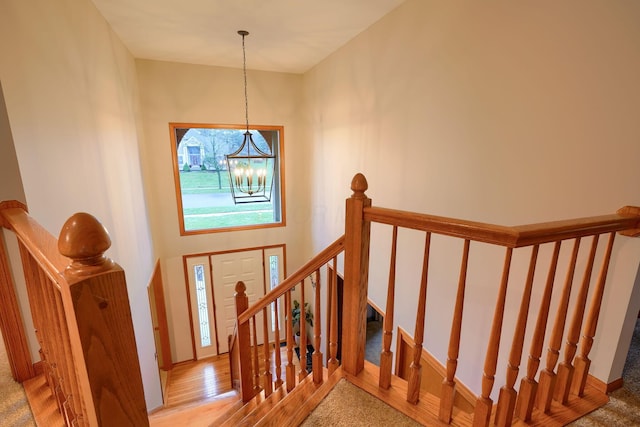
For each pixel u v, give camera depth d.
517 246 0.98
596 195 1.40
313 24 3.09
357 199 1.40
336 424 1.33
